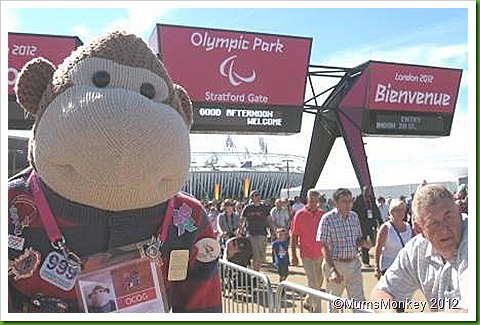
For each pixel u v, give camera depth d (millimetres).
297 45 13258
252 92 13039
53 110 1897
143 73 2020
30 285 1911
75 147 1753
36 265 1903
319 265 6199
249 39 12953
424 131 14672
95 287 1909
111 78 1948
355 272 5219
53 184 1884
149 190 1852
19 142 6531
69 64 2041
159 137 1786
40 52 10789
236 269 4531
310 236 6164
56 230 1914
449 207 2469
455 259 2488
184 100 2330
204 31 12578
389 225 5152
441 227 2455
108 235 1942
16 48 10680
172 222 2115
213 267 2268
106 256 1932
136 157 1742
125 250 1962
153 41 12938
